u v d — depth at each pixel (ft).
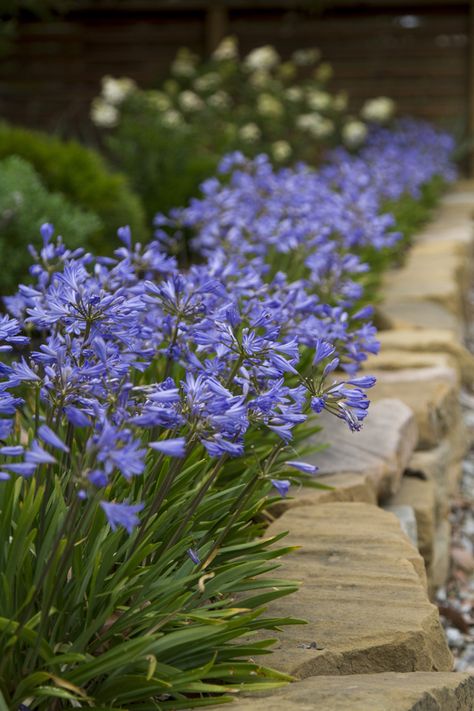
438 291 22.17
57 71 50.80
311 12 50.03
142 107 35.19
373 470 11.41
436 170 41.70
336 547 9.19
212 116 37.93
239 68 42.27
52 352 6.35
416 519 12.09
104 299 6.63
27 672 6.13
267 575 8.64
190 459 8.22
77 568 6.73
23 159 21.75
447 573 13.42
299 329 9.35
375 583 8.45
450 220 35.42
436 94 51.06
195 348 9.09
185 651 6.72
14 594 6.59
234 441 6.60
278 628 7.62
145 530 6.96
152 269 9.16
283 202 16.29
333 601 8.18
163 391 5.90
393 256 25.81
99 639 6.61
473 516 15.10
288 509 10.34
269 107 38.70
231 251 13.08
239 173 17.03
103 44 50.60
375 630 7.67
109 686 6.32
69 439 6.84
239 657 7.25
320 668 7.30
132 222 22.30
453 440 15.84
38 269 8.36
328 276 12.73
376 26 50.85
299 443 11.30
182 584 6.80
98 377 6.27
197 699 6.46
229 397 6.11
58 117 50.70
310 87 42.70
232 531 7.91
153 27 50.55
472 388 19.19
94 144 48.98
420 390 14.96
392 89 51.29
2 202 17.20
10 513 6.77
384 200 29.35
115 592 6.54
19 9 49.90
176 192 29.99
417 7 50.39
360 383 6.85
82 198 21.56
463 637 11.82
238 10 50.90
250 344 6.86
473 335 25.61
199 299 7.50
